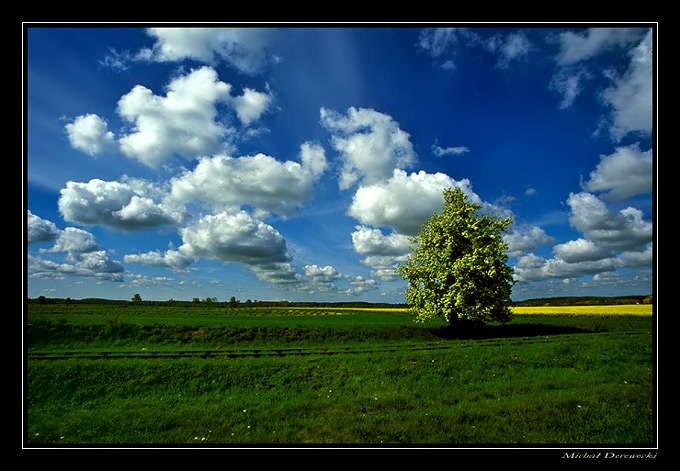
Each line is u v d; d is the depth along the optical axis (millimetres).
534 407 10609
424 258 36000
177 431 10141
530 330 35156
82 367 16172
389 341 32062
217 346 29719
